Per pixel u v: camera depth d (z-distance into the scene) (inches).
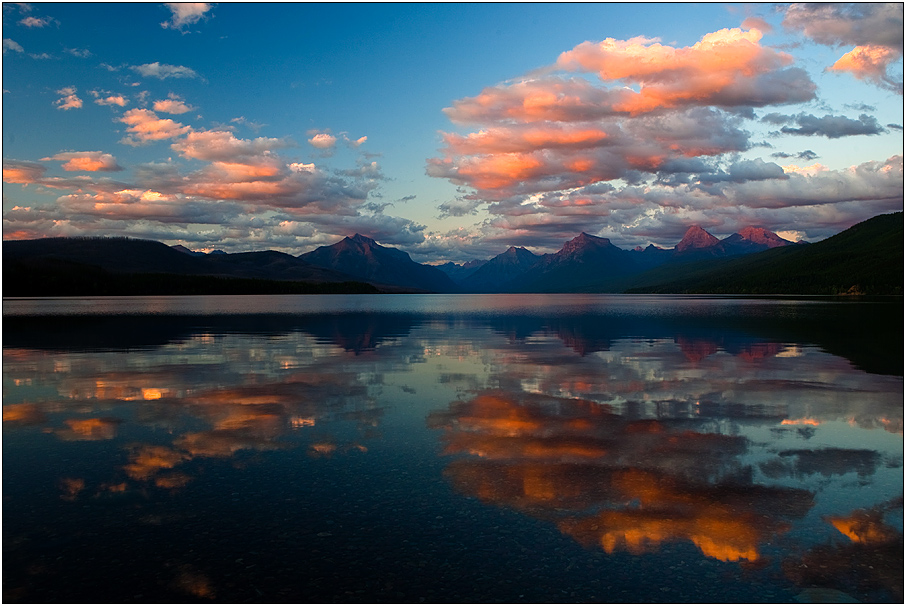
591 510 270.4
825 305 3627.0
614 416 465.4
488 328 1606.8
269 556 225.8
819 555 226.1
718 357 875.4
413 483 307.9
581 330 1499.8
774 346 1040.8
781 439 393.7
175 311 2935.5
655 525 253.6
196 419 456.8
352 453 363.6
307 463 343.6
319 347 1045.8
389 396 555.2
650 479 312.2
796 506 274.7
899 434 407.5
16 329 1542.8
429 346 1066.1
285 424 440.1
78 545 235.0
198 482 310.5
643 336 1290.6
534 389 593.9
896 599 194.7
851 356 879.7
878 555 226.1
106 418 460.4
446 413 478.3
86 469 332.8
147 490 297.9
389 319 2151.8
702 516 263.4
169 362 822.5
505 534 245.3
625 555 226.4
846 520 258.8
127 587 203.2
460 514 266.4
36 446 379.9
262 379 663.1
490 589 202.4
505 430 420.8
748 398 541.6
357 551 230.5
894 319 1959.9
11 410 490.3
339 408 499.2
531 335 1332.4
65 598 195.3
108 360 846.5
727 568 216.1
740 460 346.3
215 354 927.0
